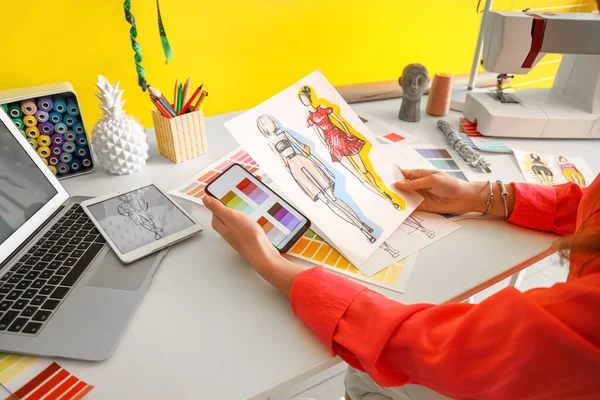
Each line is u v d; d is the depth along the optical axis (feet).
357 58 4.43
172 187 2.47
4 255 1.80
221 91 3.92
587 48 2.91
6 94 2.31
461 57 5.08
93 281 1.74
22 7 2.87
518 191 2.21
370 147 2.44
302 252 1.99
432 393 1.81
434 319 1.36
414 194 2.34
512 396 1.15
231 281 1.80
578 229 1.34
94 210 2.15
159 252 1.93
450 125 3.27
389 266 1.92
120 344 1.50
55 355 1.43
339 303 1.53
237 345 1.52
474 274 1.88
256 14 3.73
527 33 2.89
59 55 3.13
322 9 3.99
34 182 2.07
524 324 1.08
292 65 4.13
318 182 2.18
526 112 3.14
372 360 1.39
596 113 3.16
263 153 2.14
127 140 2.49
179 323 1.59
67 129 2.49
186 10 3.44
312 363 1.47
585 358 0.99
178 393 1.35
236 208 2.05
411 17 4.49
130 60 3.42
